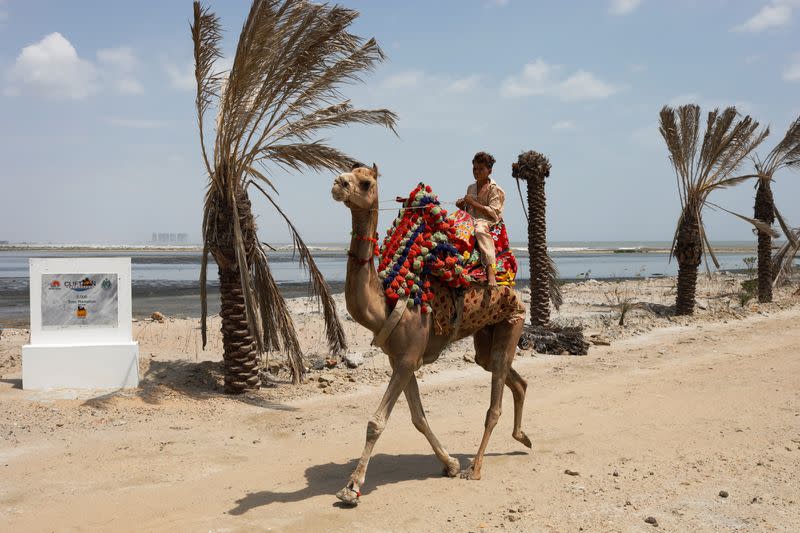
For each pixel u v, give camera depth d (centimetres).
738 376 1097
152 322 1906
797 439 729
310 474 659
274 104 1049
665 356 1339
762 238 2505
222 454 734
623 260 9756
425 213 620
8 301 2897
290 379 1194
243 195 1071
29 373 1008
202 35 991
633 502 557
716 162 2047
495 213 677
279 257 9762
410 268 602
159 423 868
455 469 644
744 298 2323
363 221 577
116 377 1028
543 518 529
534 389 1062
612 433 779
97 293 1044
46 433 808
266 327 1145
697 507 543
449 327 630
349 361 1285
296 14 992
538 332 1461
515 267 702
